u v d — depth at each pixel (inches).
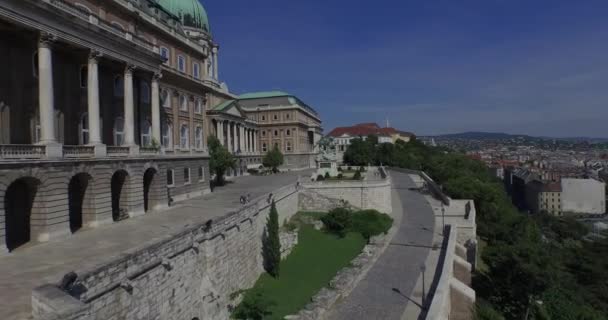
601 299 1888.5
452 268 1170.0
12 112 922.7
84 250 761.6
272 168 3518.7
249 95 5049.2
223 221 967.0
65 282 465.4
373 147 4448.8
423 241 1577.3
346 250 1544.0
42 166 842.2
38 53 906.7
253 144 3907.5
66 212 903.1
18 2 817.5
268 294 1080.8
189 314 800.9
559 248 2755.9
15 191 871.7
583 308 1315.2
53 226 863.1
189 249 809.5
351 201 2101.4
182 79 1770.4
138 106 1441.9
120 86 1327.5
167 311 717.3
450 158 3774.6
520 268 1266.0
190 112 1883.6
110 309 558.6
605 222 5324.8
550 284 1251.2
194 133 1916.8
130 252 610.5
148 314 655.8
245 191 1904.5
